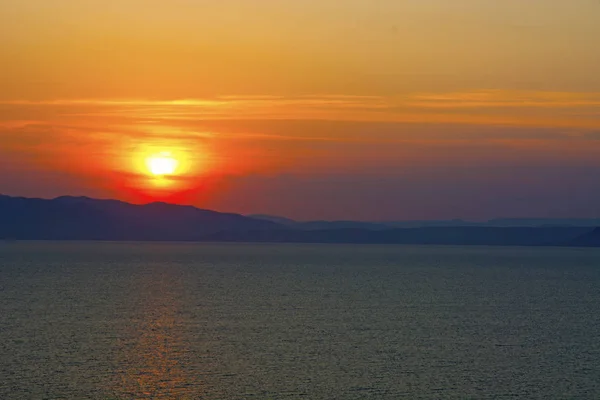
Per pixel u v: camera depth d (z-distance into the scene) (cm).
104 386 5078
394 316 8712
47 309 9031
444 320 8388
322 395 4941
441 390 5088
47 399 4747
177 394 4922
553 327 7919
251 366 5738
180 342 6706
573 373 5609
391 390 5078
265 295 11156
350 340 6919
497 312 9238
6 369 5497
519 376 5497
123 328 7506
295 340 6888
